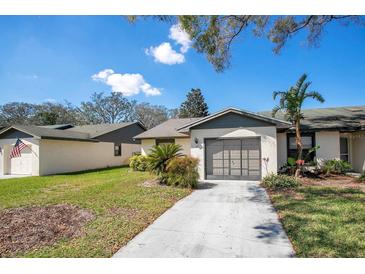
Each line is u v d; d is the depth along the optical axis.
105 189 9.01
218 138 11.62
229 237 4.34
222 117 11.62
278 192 8.10
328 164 11.73
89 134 20.77
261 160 11.05
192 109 42.97
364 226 4.55
